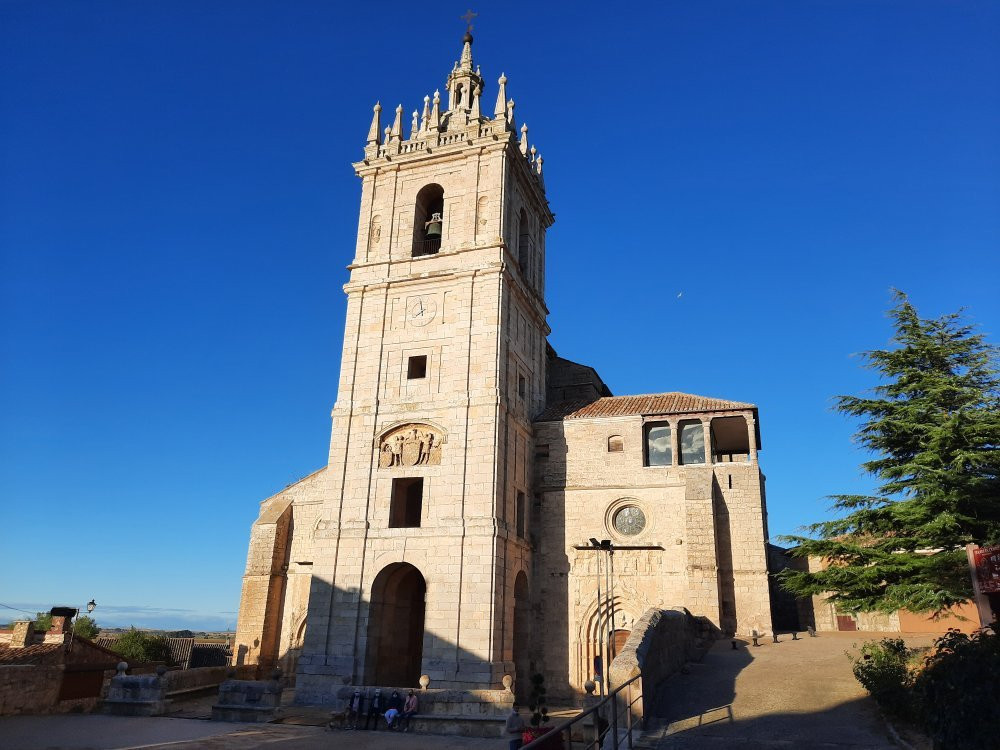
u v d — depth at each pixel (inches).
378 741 1084.5
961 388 1066.1
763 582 1711.4
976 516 997.2
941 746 610.9
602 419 1945.1
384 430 1760.6
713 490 1811.0
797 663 1167.6
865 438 1126.4
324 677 1574.8
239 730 1189.7
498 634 1562.5
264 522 2198.6
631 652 870.4
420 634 1847.9
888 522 1063.6
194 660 2461.9
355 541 1675.7
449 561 1596.9
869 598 1039.6
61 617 1560.0
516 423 1844.2
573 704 1721.2
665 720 838.5
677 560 1766.7
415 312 1862.7
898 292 1175.0
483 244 1862.7
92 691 1557.6
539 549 1871.3
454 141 2015.3
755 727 798.5
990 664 604.4
